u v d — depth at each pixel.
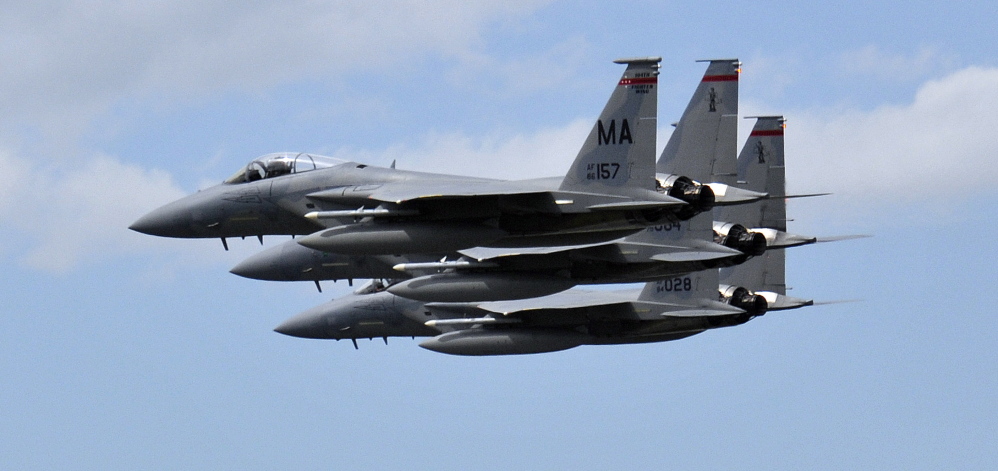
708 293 145.25
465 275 130.38
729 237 140.50
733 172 132.12
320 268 145.00
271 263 146.50
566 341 146.25
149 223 139.12
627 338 147.00
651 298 146.00
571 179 117.44
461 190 115.56
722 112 132.38
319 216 119.75
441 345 147.50
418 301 138.38
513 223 119.69
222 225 137.88
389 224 118.81
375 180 132.25
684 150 132.75
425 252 118.56
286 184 135.88
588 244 120.88
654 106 115.56
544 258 130.62
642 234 134.50
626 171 116.00
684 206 118.94
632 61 115.94
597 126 116.88
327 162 138.50
